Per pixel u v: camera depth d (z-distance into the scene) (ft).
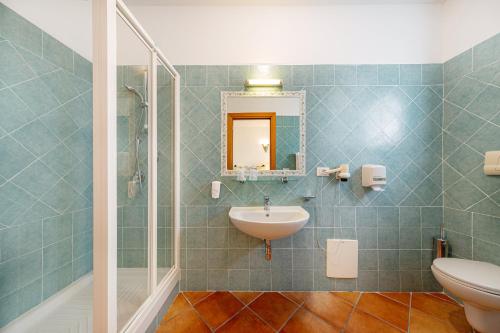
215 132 5.76
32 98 4.53
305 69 5.77
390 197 5.78
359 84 5.77
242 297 5.47
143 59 4.33
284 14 5.78
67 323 4.32
